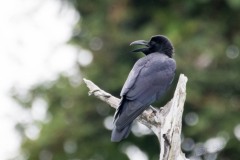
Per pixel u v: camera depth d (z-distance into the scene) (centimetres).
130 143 1947
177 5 1964
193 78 1833
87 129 1878
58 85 1905
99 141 1900
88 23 1961
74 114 1891
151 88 1232
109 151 1912
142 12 1983
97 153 1905
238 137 1853
